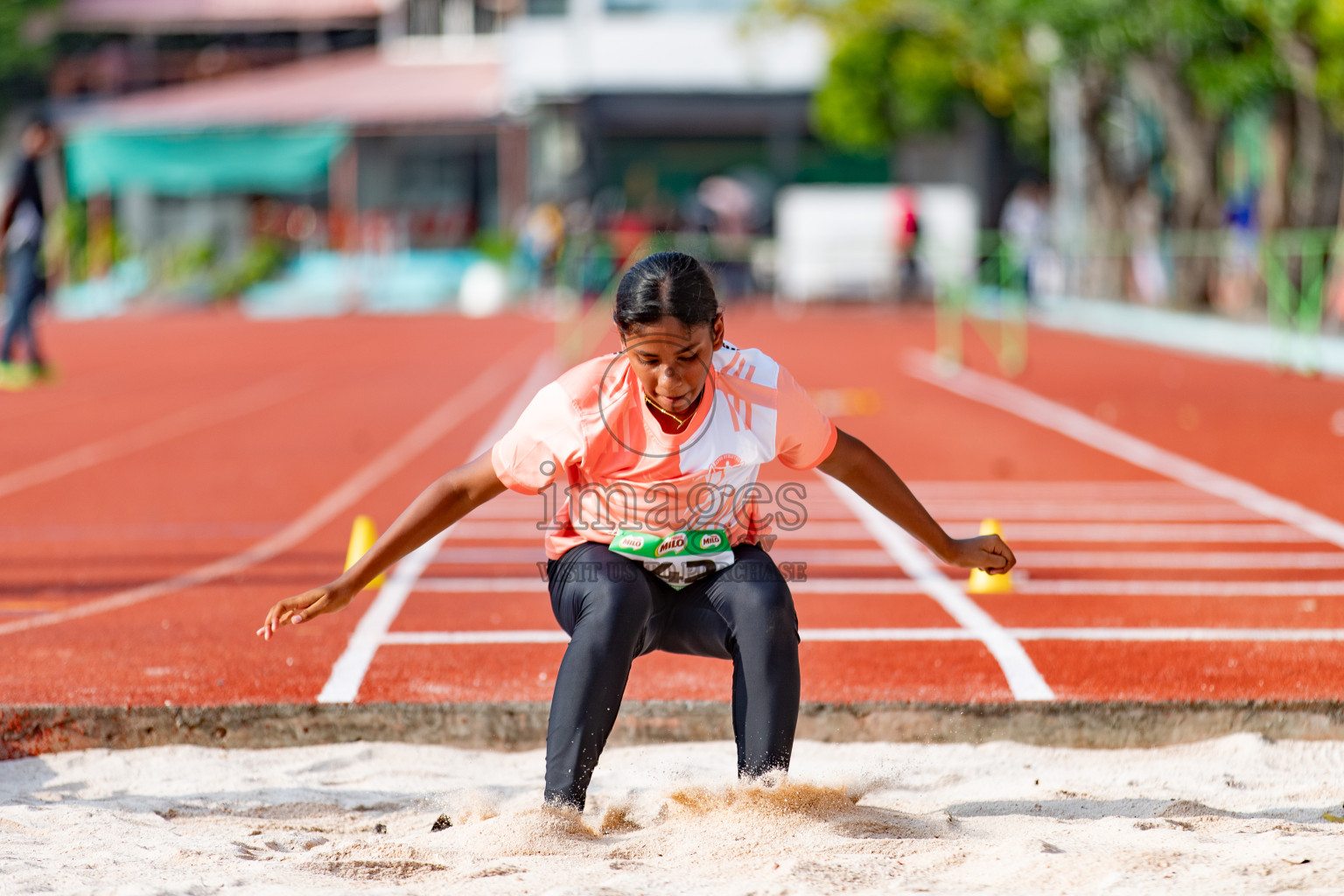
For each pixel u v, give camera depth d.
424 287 63.91
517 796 7.77
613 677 6.86
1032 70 51.81
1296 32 33.09
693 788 7.40
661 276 6.35
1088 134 49.75
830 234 57.88
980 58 51.75
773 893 5.86
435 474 19.86
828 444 6.90
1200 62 36.88
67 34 77.31
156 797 8.02
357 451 22.16
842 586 13.00
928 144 68.06
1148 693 9.51
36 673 10.14
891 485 7.08
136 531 15.99
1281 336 34.16
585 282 54.78
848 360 36.50
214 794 8.12
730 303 60.81
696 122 68.38
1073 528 15.97
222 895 5.92
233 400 29.11
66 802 7.95
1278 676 9.92
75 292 64.25
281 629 11.47
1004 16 40.69
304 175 64.62
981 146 67.75
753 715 6.98
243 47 78.06
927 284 58.75
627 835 6.97
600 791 7.96
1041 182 69.25
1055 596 12.59
